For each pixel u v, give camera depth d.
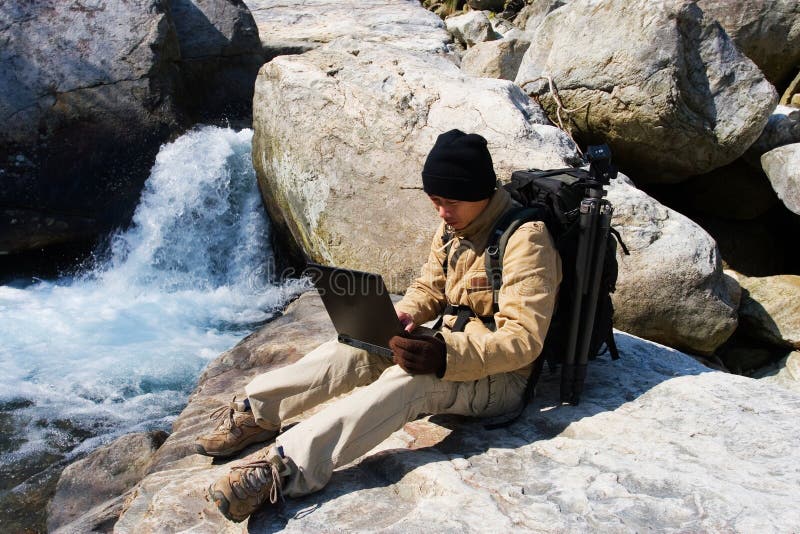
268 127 6.71
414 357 2.59
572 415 2.97
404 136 5.73
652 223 4.95
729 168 6.98
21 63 8.48
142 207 8.07
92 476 4.09
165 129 8.59
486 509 2.38
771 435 2.69
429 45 10.66
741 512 2.25
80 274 8.06
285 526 2.45
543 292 2.63
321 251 6.18
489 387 2.85
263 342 4.67
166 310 7.16
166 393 5.54
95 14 8.84
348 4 13.38
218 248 7.90
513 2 13.24
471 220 2.76
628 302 4.88
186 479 2.94
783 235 7.24
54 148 8.34
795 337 5.43
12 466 4.59
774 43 7.58
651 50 6.05
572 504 2.39
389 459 2.75
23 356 6.08
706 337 4.91
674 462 2.58
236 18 9.96
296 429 2.58
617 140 6.47
